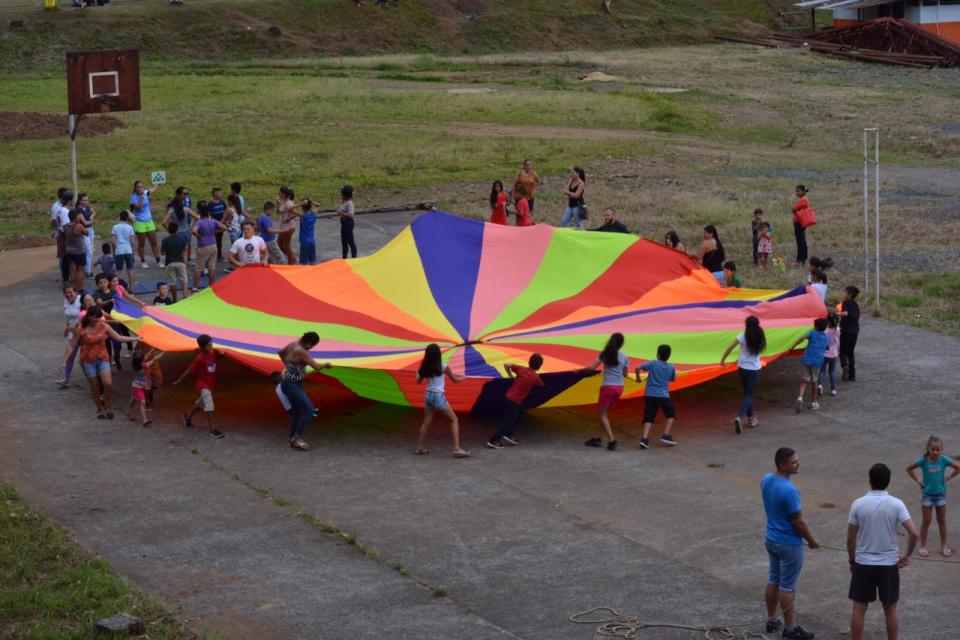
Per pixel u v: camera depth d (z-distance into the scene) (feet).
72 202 81.76
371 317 60.64
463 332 59.06
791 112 171.94
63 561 39.32
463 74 214.28
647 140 148.87
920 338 68.59
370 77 208.64
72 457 49.70
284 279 63.52
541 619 35.63
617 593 37.47
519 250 66.03
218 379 60.85
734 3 322.55
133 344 59.26
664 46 279.69
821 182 124.47
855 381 60.64
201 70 213.66
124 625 33.96
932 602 37.14
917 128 157.79
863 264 87.92
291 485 46.80
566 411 56.49
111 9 244.63
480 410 54.44
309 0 265.34
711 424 54.54
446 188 118.52
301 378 50.52
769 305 61.36
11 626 34.76
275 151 137.28
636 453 50.78
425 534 42.11
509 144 142.72
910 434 52.90
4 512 42.98
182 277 74.49
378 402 57.47
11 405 56.29
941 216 106.01
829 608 36.70
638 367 51.03
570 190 92.53
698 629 34.99
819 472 48.39
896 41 234.38
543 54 254.88
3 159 130.93
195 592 37.40
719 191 118.32
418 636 34.53
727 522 43.29
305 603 36.65
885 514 32.94
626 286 64.64
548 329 59.21
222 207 83.20
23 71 211.20
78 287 75.25
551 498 45.60
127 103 88.28
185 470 48.34
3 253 89.61
